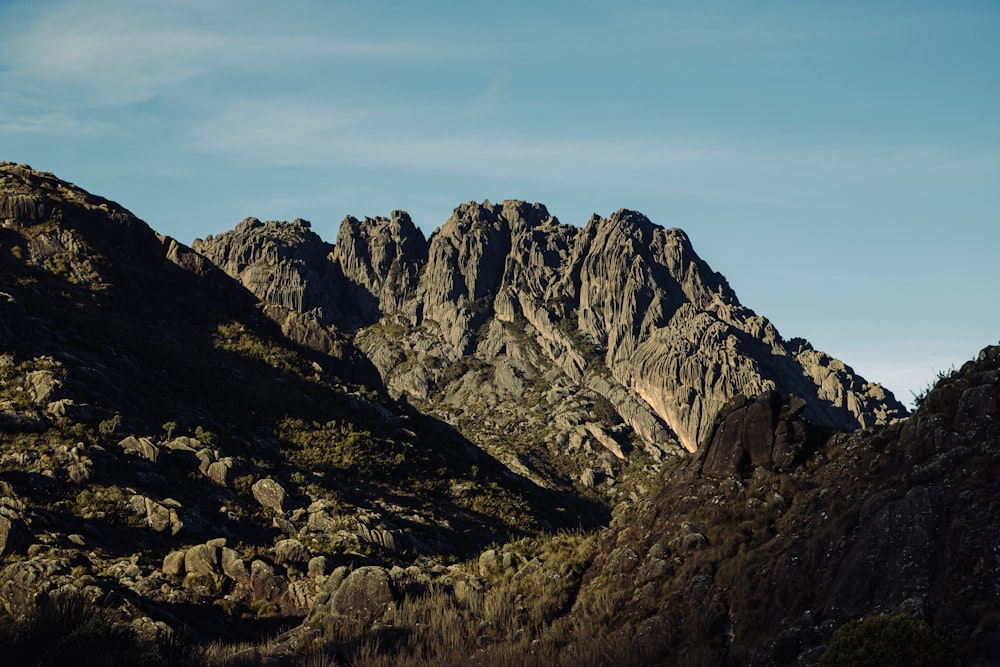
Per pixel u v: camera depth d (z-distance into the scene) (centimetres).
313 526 6259
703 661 3216
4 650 3152
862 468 3741
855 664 2558
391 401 10675
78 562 4994
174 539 5628
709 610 3500
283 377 9269
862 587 3020
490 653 3747
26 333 7388
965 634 2638
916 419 3612
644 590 3806
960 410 3416
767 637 3181
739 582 3528
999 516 2933
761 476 4184
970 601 2759
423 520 7125
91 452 6012
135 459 6256
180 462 6494
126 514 5644
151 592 4931
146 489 6012
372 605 4472
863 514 3297
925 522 3045
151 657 3241
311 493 6819
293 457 7544
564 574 4384
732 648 3275
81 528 5341
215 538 5609
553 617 4116
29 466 5697
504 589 4497
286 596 5200
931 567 2936
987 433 3281
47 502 5478
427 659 3859
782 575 3409
